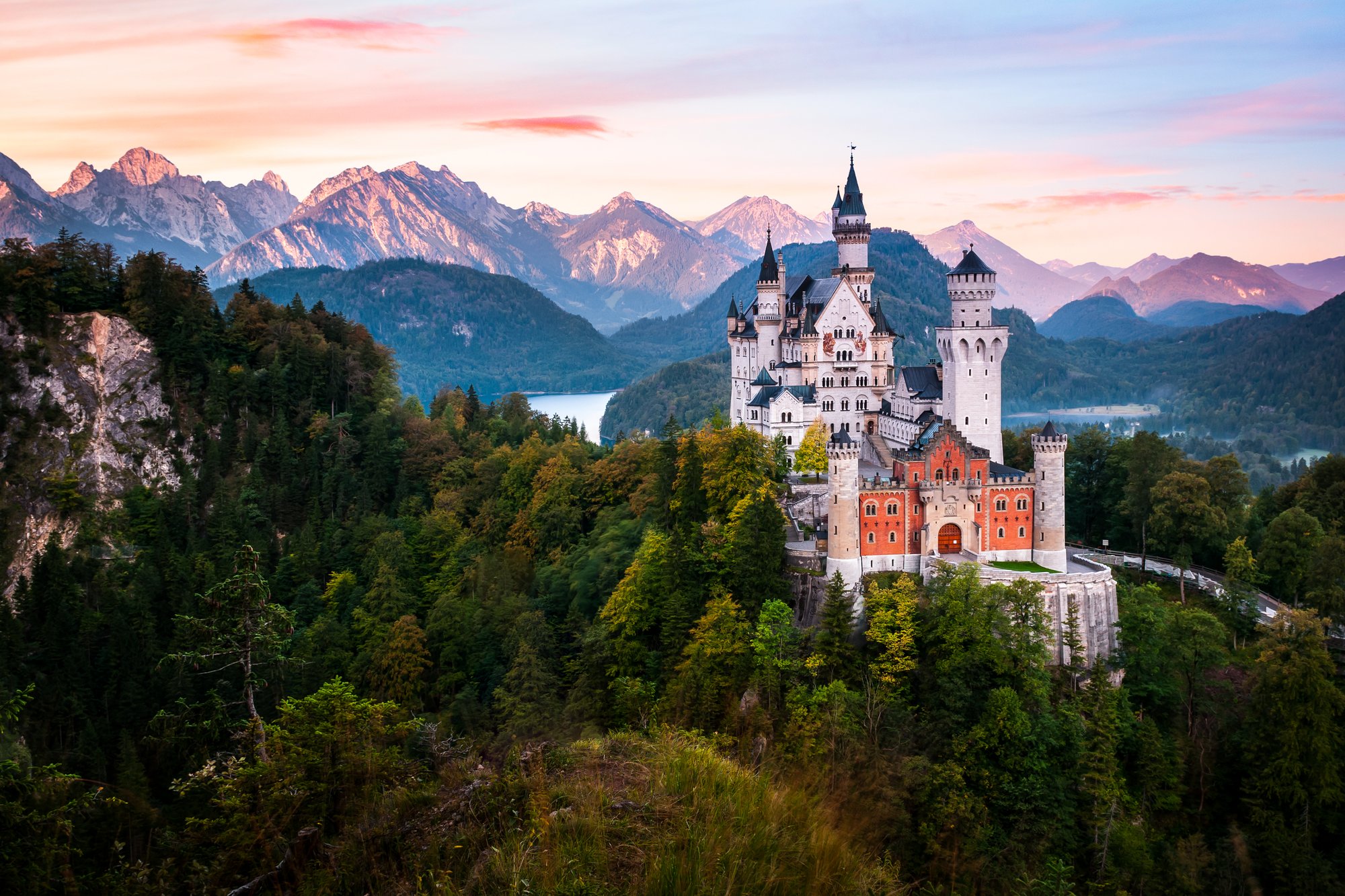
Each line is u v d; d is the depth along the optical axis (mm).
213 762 56812
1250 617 134250
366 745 52000
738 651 117250
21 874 43000
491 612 151250
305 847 41562
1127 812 106250
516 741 45156
